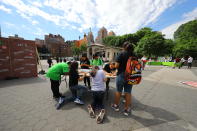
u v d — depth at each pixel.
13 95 4.32
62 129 2.35
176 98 4.23
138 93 4.78
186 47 26.61
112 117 2.85
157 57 33.84
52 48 76.56
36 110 3.16
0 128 2.36
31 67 8.00
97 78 3.15
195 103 3.78
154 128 2.43
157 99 4.11
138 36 42.94
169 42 33.44
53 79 3.86
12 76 7.27
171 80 7.57
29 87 5.41
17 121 2.62
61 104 3.45
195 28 30.91
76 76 3.78
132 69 2.76
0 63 6.82
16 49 7.32
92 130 2.32
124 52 2.88
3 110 3.15
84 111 3.14
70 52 83.00
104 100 4.04
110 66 4.98
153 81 7.23
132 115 2.96
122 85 3.01
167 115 2.98
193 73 11.09
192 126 2.52
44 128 2.38
